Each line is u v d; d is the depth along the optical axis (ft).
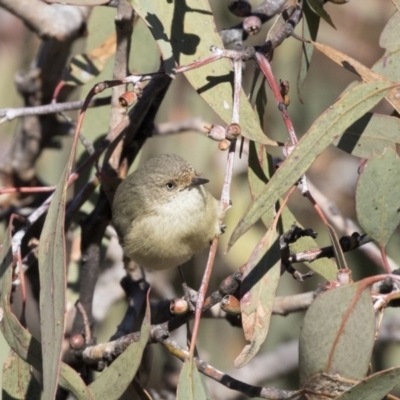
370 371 19.70
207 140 39.83
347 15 42.37
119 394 20.02
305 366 18.37
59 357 18.57
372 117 22.89
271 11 28.53
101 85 21.13
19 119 36.29
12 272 22.39
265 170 23.35
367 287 18.13
